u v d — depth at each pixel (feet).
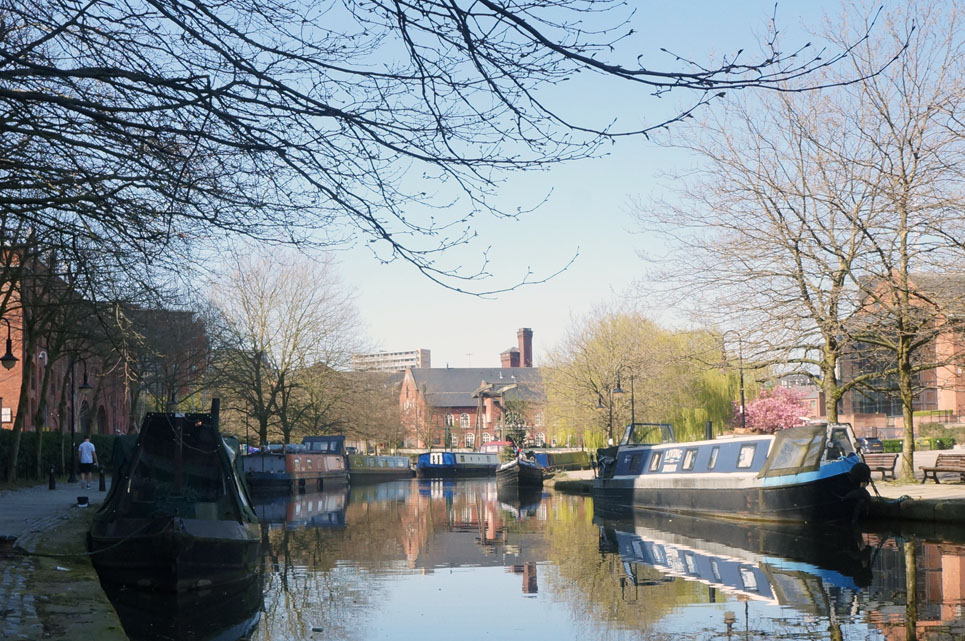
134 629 36.35
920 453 155.53
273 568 54.24
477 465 278.87
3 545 48.08
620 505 107.86
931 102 74.84
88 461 104.88
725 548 61.31
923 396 244.63
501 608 40.37
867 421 242.17
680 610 38.86
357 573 51.93
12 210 33.14
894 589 42.45
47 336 106.73
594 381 189.26
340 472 188.96
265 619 38.19
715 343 89.86
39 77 28.53
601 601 41.52
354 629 36.35
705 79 21.45
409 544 67.62
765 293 84.07
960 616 36.24
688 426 179.63
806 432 76.13
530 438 321.11
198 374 156.35
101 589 37.70
